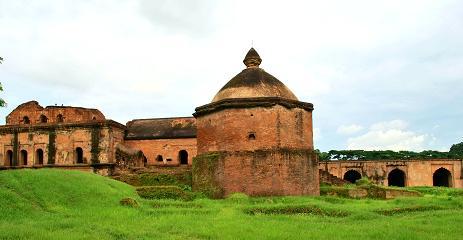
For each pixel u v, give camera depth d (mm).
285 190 25766
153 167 38719
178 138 42312
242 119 26703
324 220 17312
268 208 19812
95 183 23797
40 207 19391
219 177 26516
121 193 23344
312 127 29000
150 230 14625
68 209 19531
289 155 26328
